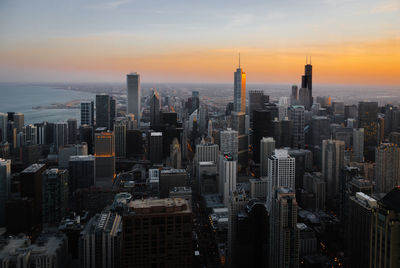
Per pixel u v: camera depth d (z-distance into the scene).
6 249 154.38
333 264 186.12
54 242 166.38
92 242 165.75
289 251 165.88
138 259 96.31
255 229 189.50
